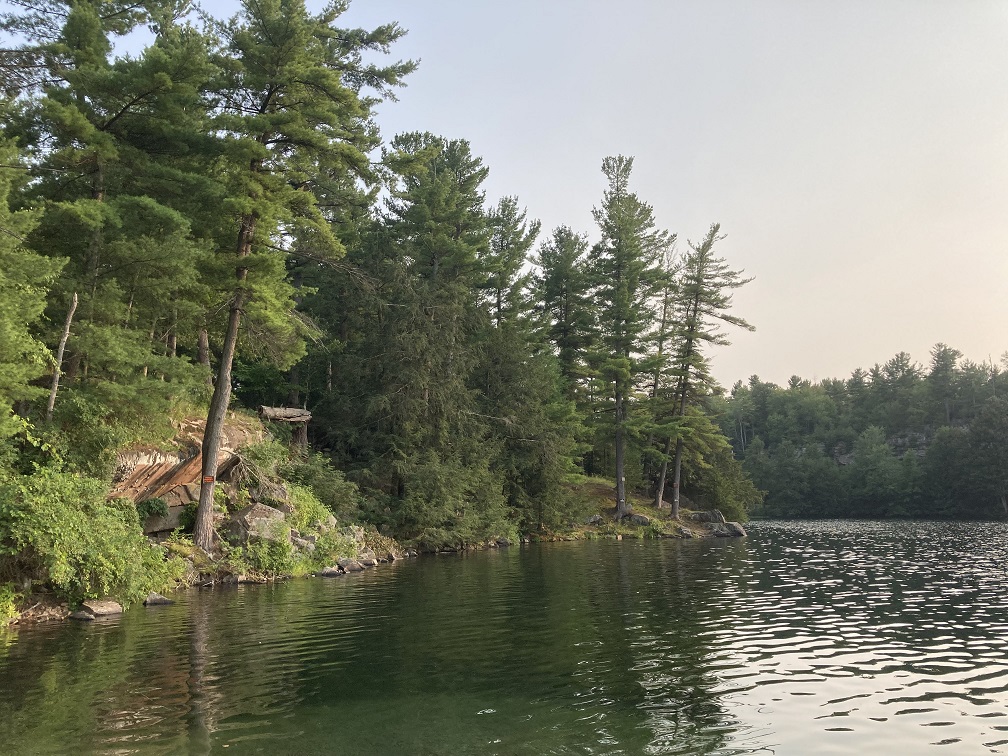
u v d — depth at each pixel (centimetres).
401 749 656
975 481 8275
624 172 5634
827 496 9819
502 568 2564
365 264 4100
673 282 5634
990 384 10725
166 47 2359
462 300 4306
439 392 3881
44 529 1432
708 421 5538
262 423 3170
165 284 2069
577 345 6072
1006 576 2122
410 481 3547
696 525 5125
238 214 2283
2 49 1950
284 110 2409
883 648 1101
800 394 13838
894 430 11238
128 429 1989
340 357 4031
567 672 955
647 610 1505
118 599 1580
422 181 4609
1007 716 754
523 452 4541
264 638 1214
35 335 1886
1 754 646
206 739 686
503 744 669
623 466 5403
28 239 1884
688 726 723
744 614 1444
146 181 2100
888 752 649
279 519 2386
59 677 941
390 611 1524
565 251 6075
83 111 2009
